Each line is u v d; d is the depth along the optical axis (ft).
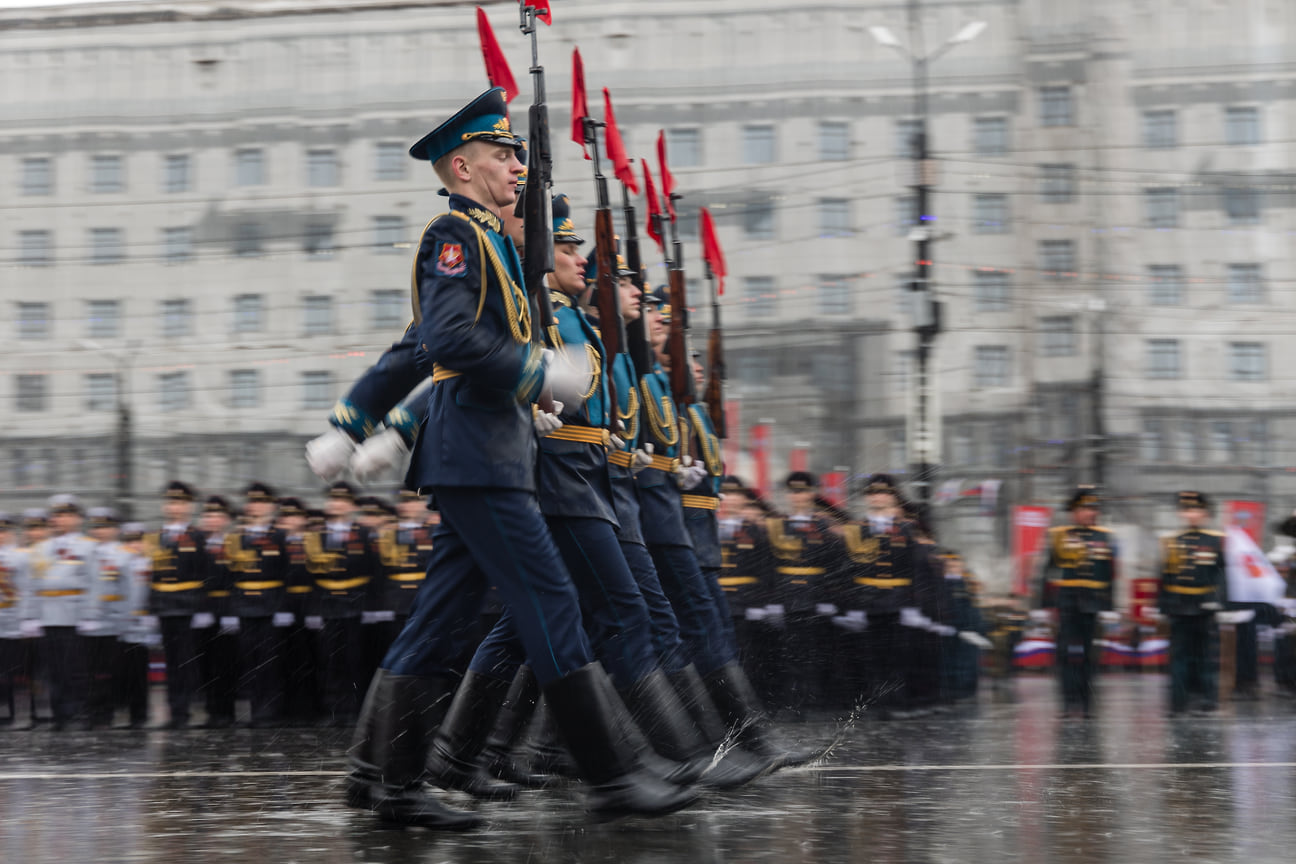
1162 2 71.10
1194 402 65.98
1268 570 47.44
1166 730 31.27
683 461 21.38
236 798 17.53
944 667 42.14
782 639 38.06
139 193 67.62
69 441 68.23
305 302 65.16
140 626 41.09
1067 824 15.30
